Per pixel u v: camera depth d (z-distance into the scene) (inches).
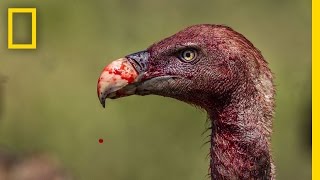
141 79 373.4
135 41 813.9
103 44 800.9
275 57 797.2
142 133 727.1
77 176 709.3
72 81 757.3
